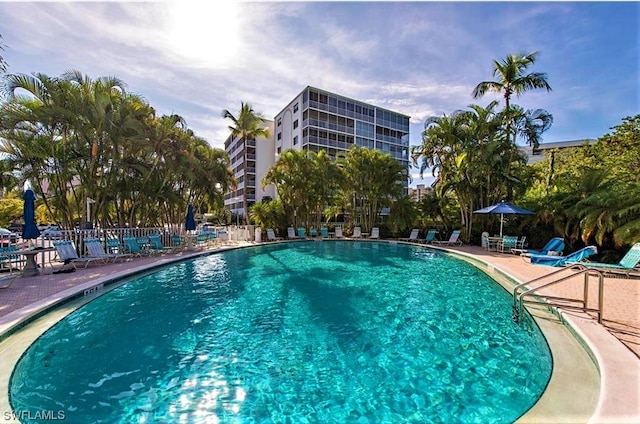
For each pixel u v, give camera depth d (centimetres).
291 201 2000
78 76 1026
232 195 5438
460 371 380
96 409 309
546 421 266
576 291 641
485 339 472
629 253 662
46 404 316
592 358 367
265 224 1970
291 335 492
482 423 288
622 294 612
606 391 277
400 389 346
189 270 1016
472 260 1184
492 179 1589
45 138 1001
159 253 1280
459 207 1872
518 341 460
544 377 357
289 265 1115
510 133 1596
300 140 3553
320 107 3522
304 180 1933
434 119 1773
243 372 382
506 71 1573
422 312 599
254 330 512
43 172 1045
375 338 481
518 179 1559
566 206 1253
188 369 388
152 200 1450
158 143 1314
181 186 1809
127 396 332
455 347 446
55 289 662
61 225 1119
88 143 1076
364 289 774
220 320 557
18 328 473
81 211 1197
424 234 1925
